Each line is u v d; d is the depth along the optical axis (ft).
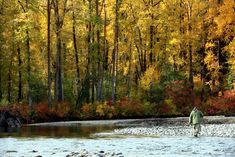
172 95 180.75
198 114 93.20
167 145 74.43
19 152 65.26
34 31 163.43
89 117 164.96
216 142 78.89
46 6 165.58
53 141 82.64
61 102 166.09
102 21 173.58
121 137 91.30
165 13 184.44
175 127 121.39
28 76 165.17
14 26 170.81
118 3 175.52
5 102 148.25
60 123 146.41
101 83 180.96
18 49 178.81
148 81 182.50
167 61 197.47
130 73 203.92
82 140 84.58
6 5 174.09
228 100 173.37
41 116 155.63
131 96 187.21
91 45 179.93
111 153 62.54
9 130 113.50
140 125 134.21
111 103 171.22
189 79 183.11
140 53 204.64
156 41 193.16
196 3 180.96
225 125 118.73
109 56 218.38
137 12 187.93
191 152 64.44
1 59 174.91
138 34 195.31
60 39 173.47
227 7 178.09
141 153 63.57
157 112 174.70
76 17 179.83
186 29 182.29
